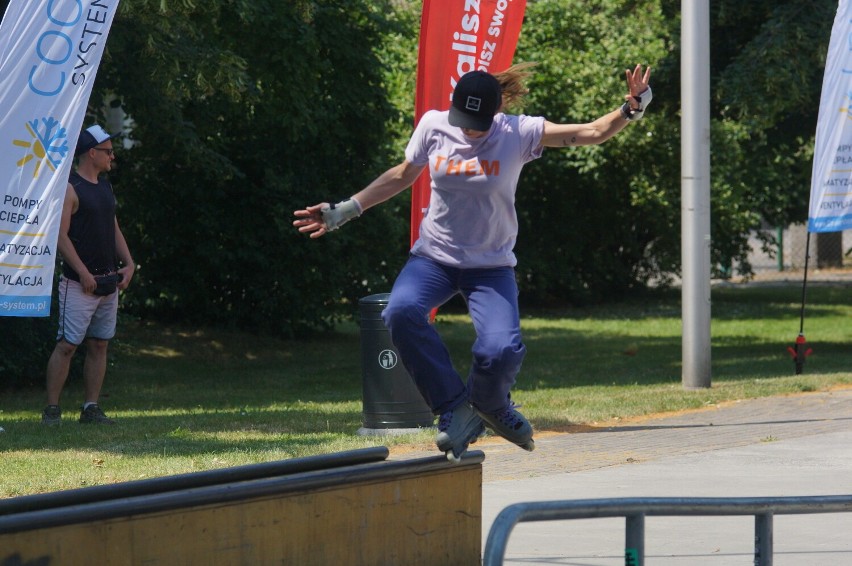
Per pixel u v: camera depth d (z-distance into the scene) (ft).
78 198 66.59
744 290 231.91
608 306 207.51
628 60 174.91
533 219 199.62
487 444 65.21
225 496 31.14
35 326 93.20
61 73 54.60
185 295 131.54
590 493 50.44
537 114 177.68
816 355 123.75
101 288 68.08
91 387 70.90
